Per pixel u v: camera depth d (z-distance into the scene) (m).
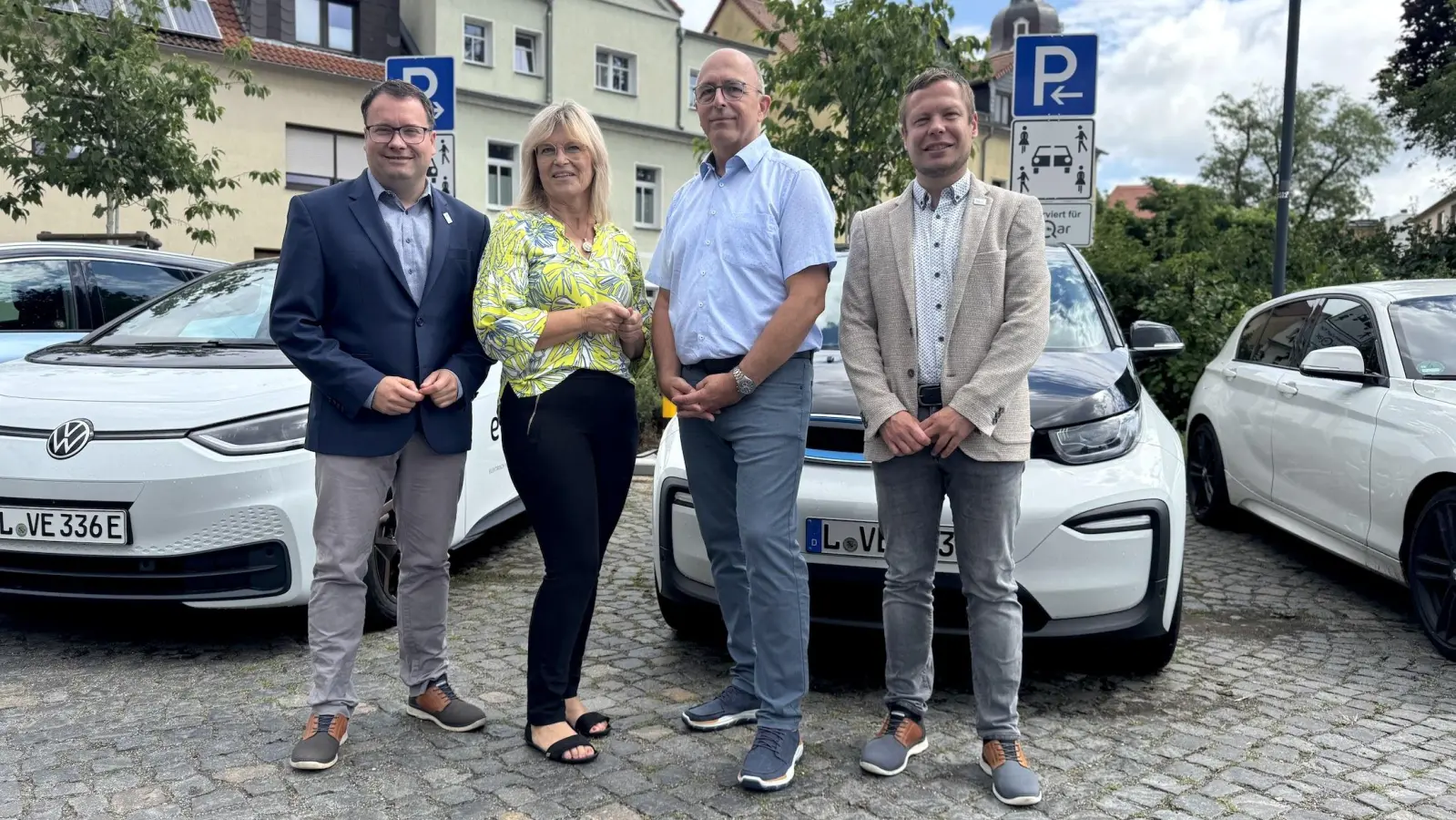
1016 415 2.63
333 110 22.44
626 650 3.83
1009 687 2.68
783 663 2.72
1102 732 3.06
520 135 25.91
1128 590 3.15
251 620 4.09
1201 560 5.46
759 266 2.74
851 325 2.82
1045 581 3.10
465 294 2.97
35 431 3.47
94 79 10.12
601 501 2.96
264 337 4.43
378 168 2.83
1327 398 4.90
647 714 3.18
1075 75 6.14
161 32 19.88
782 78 9.20
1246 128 46.47
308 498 3.57
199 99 10.82
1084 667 3.65
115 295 6.05
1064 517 3.10
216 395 3.62
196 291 4.87
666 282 2.94
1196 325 8.49
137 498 3.38
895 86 8.73
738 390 2.68
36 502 3.42
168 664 3.56
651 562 5.26
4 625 3.99
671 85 28.91
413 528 2.99
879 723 3.12
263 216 21.53
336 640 2.83
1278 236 8.91
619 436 2.92
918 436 2.61
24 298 5.69
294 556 3.55
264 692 3.29
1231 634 4.15
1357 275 12.20
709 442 2.94
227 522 3.44
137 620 4.07
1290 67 8.73
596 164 2.92
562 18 26.34
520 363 2.73
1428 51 23.81
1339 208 44.91
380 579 3.91
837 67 8.83
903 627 2.80
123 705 3.17
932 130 2.65
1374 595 4.78
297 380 3.81
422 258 2.91
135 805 2.51
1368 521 4.45
